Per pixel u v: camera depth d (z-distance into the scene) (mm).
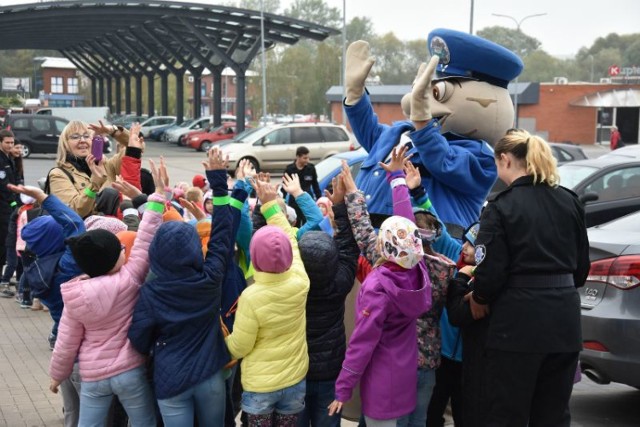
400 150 4309
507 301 3793
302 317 4016
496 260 3770
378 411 3971
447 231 4812
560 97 51562
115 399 4254
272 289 3859
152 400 4008
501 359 3809
